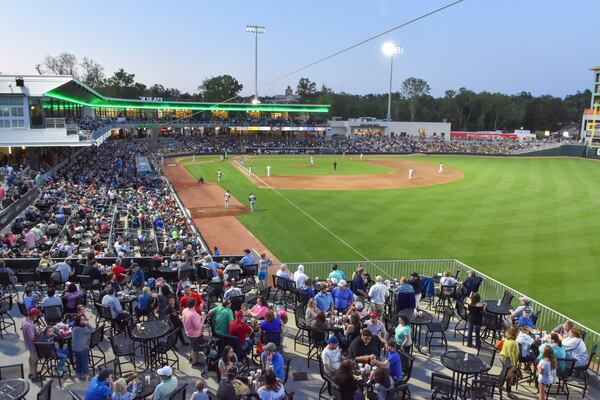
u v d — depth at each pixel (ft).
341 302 43.37
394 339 37.40
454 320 49.26
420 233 101.19
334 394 30.07
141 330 35.63
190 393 32.63
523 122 511.81
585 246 92.89
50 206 89.45
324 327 36.60
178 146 287.28
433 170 219.61
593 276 76.43
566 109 514.68
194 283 52.03
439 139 360.48
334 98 509.35
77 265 52.65
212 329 37.68
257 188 160.86
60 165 148.56
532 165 243.60
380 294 44.42
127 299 42.86
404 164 247.70
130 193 113.19
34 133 129.39
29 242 65.62
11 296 43.96
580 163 256.11
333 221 112.16
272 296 53.01
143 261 57.00
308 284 46.52
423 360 38.99
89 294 48.96
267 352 31.63
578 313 62.59
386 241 94.89
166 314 40.27
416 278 51.31
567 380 35.35
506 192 154.30
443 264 73.20
